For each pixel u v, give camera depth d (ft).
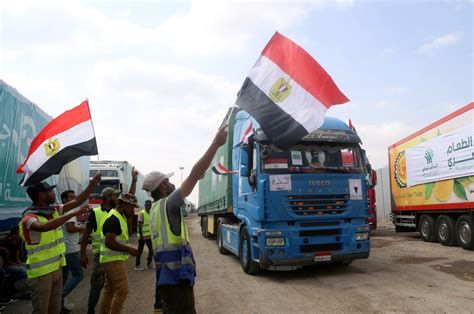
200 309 20.61
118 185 62.64
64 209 16.26
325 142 28.07
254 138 26.91
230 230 36.70
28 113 28.17
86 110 16.57
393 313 18.33
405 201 51.70
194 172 10.38
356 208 27.55
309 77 13.35
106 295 16.58
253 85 13.08
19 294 23.77
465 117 38.22
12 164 25.17
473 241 38.04
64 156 15.89
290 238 26.09
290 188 26.53
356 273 28.25
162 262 10.57
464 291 21.89
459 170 39.22
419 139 47.73
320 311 19.25
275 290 24.07
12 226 25.17
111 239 15.75
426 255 35.91
